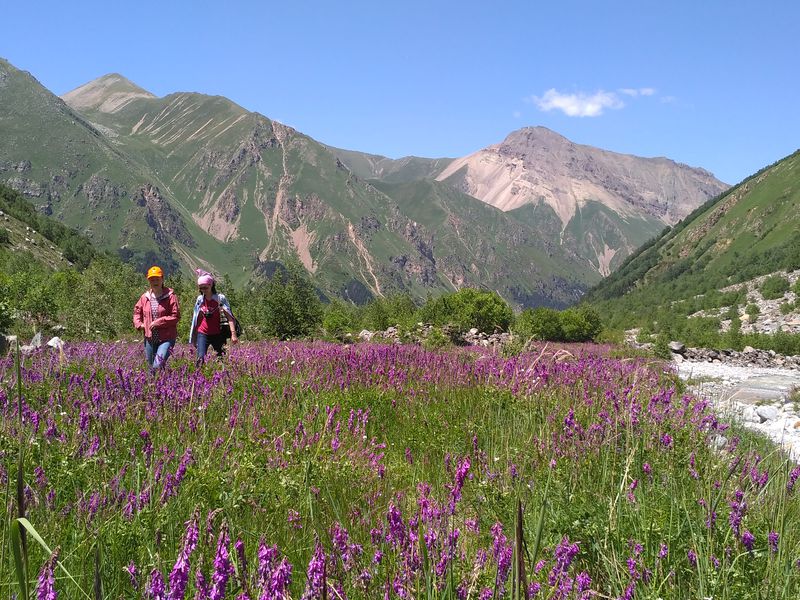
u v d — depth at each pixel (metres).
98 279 39.94
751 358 39.66
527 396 9.66
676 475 5.98
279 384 9.61
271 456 6.03
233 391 9.01
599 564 4.23
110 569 3.70
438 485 5.91
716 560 4.06
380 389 9.98
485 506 5.19
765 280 154.12
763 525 4.66
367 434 8.15
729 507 4.86
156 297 11.25
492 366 11.27
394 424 8.73
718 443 8.19
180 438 6.30
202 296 11.94
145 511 4.29
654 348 37.91
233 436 6.54
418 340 31.28
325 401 8.85
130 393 7.70
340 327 37.06
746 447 7.99
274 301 33.38
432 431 8.16
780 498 5.00
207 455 5.81
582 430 7.17
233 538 4.11
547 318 49.59
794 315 94.31
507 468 6.04
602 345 43.53
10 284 31.52
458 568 3.62
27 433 5.72
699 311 146.75
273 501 5.11
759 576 4.02
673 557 4.20
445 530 3.93
